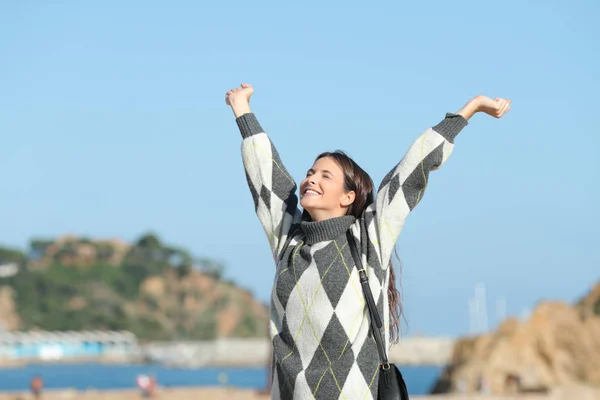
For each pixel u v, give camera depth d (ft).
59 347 601.62
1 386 263.90
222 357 597.52
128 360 602.03
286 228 16.21
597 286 179.63
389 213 15.03
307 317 14.69
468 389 154.30
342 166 15.97
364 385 14.33
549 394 110.73
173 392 124.06
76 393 124.16
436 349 492.13
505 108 16.02
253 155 16.60
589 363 158.92
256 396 112.27
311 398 14.34
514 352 159.43
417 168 15.01
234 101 17.44
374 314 14.65
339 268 14.83
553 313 168.04
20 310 629.92
